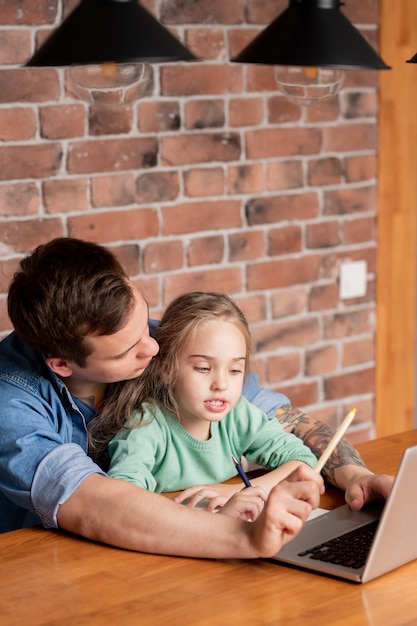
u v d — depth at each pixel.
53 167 2.93
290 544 1.65
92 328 1.69
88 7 1.67
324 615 1.43
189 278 3.23
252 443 2.07
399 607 1.46
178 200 3.17
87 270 1.70
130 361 1.77
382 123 3.55
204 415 1.93
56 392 1.88
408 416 3.80
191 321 1.93
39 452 1.74
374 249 3.62
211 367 1.93
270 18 3.26
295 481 1.66
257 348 3.39
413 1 3.54
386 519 1.48
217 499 1.85
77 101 2.95
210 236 3.25
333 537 1.68
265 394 2.19
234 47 3.19
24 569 1.60
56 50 1.65
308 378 3.52
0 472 1.78
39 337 1.72
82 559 1.63
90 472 1.71
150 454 1.93
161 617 1.43
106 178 3.03
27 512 2.00
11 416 1.78
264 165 3.32
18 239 2.91
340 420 3.62
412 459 1.47
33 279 1.72
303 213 3.43
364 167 3.54
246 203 3.30
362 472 1.94
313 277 3.49
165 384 1.98
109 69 1.83
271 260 3.39
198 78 3.14
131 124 3.04
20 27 2.82
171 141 3.12
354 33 1.86
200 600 1.48
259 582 1.54
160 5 3.02
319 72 2.06
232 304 1.99
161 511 1.65
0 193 2.86
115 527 1.66
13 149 2.86
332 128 3.44
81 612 1.46
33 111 2.88
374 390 3.71
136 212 3.10
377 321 3.67
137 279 3.13
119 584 1.54
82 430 1.93
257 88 3.26
